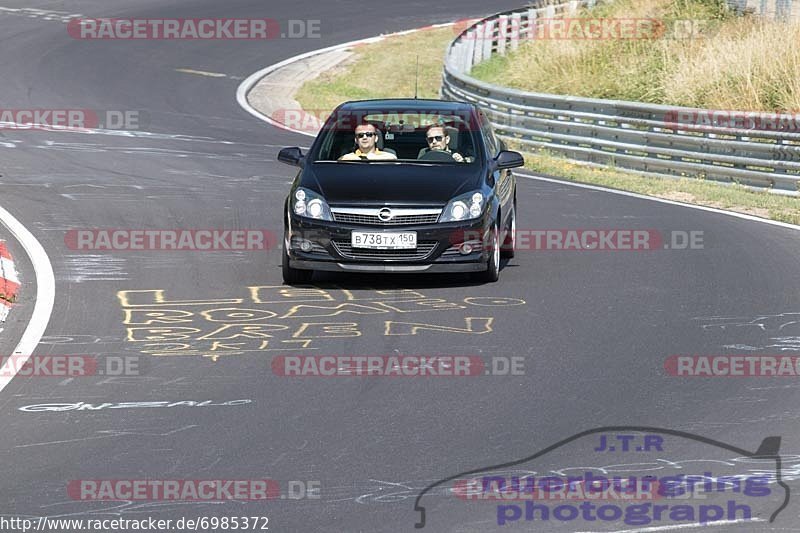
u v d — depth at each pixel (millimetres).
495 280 41938
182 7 147500
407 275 43219
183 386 29344
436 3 158375
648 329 35188
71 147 74625
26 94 97062
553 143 78812
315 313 37062
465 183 41469
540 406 27766
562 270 44125
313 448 24797
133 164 69062
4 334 34312
